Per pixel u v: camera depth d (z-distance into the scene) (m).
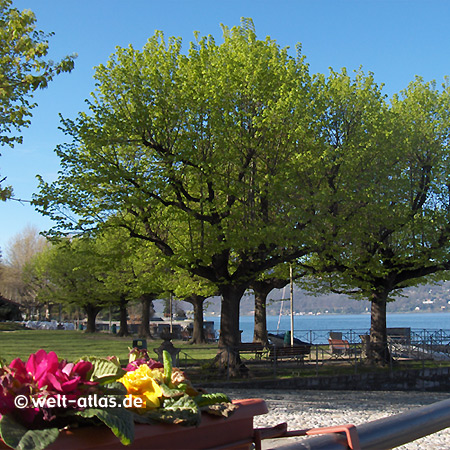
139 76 21.78
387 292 29.03
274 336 37.84
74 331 73.88
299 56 25.00
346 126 25.44
